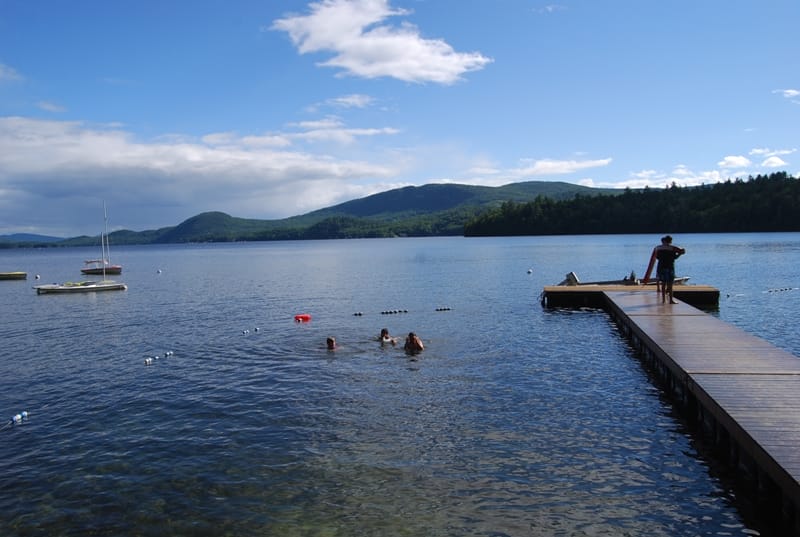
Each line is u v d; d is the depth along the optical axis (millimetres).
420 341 23516
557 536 9367
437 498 10656
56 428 14820
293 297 44062
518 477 11383
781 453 9297
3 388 18781
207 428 14477
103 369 21141
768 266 58094
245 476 11734
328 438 13586
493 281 52562
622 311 25156
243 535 9672
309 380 18656
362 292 46219
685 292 32531
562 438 13289
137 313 37375
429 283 52156
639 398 16125
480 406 15594
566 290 34844
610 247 110938
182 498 10914
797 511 9125
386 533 9602
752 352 16516
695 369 14617
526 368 19578
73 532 9875
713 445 12812
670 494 10648
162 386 18500
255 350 23688
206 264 105375
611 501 10422
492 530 9594
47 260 151500
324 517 10133
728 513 9984
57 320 35406
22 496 11172
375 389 17422
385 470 11820
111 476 11906
